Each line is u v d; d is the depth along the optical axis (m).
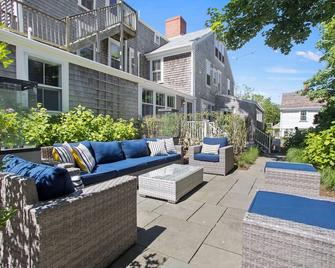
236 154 7.71
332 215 1.82
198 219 3.09
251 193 4.24
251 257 1.68
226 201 3.80
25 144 4.03
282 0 5.86
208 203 3.71
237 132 7.86
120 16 9.48
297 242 1.53
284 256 1.57
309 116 20.88
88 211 1.84
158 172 4.29
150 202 3.72
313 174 3.47
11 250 1.65
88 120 5.61
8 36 4.67
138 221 3.01
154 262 2.12
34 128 4.20
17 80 3.86
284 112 21.98
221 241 2.52
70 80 6.29
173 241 2.51
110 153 4.58
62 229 1.63
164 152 5.69
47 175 1.73
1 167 1.74
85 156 3.75
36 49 5.30
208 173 5.86
